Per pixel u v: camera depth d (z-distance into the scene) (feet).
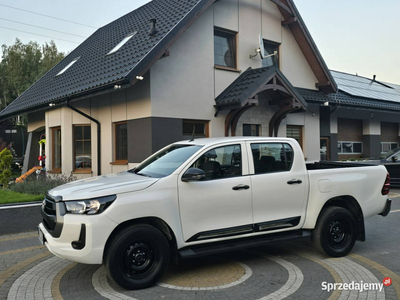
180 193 15.97
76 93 38.27
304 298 14.26
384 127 71.20
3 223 23.97
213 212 16.57
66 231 14.57
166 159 18.19
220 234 16.75
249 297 14.34
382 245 21.76
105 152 42.60
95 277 16.62
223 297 14.34
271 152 18.58
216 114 41.27
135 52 37.76
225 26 43.21
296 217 18.57
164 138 36.96
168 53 35.29
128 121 39.17
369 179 20.75
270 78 40.47
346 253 19.62
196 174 15.66
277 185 18.06
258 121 45.29
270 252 20.53
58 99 41.50
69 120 44.65
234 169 17.51
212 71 41.37
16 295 14.64
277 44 49.60
